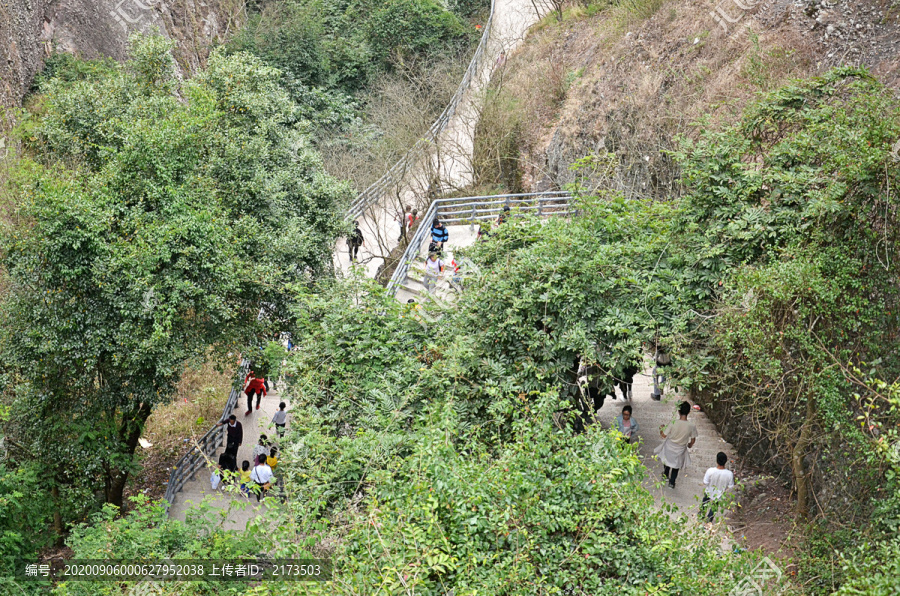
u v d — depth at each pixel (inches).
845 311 361.7
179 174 552.1
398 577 235.0
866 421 342.0
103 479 593.0
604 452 306.2
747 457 523.2
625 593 266.7
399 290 764.6
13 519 504.1
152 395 538.6
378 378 428.8
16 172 633.0
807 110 403.2
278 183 638.5
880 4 628.1
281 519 304.3
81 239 493.4
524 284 436.8
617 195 506.6
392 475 307.0
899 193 358.6
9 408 541.6
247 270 559.2
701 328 402.0
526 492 279.1
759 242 399.9
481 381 420.8
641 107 816.9
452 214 924.0
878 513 327.9
